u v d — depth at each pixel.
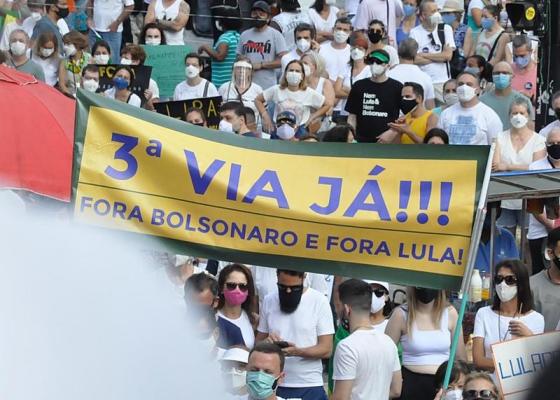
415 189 15.59
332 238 15.76
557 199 24.34
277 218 15.84
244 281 19.69
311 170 15.85
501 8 41.06
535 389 5.46
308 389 19.88
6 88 19.80
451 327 19.73
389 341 17.73
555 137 29.19
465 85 31.09
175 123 15.96
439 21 38.19
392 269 15.70
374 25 35.66
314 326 19.83
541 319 19.80
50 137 19.45
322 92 33.50
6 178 18.94
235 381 17.59
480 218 15.32
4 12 35.66
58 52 34.12
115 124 15.79
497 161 29.91
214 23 37.59
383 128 31.59
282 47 36.81
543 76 34.25
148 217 15.88
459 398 17.55
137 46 33.94
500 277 19.61
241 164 15.91
